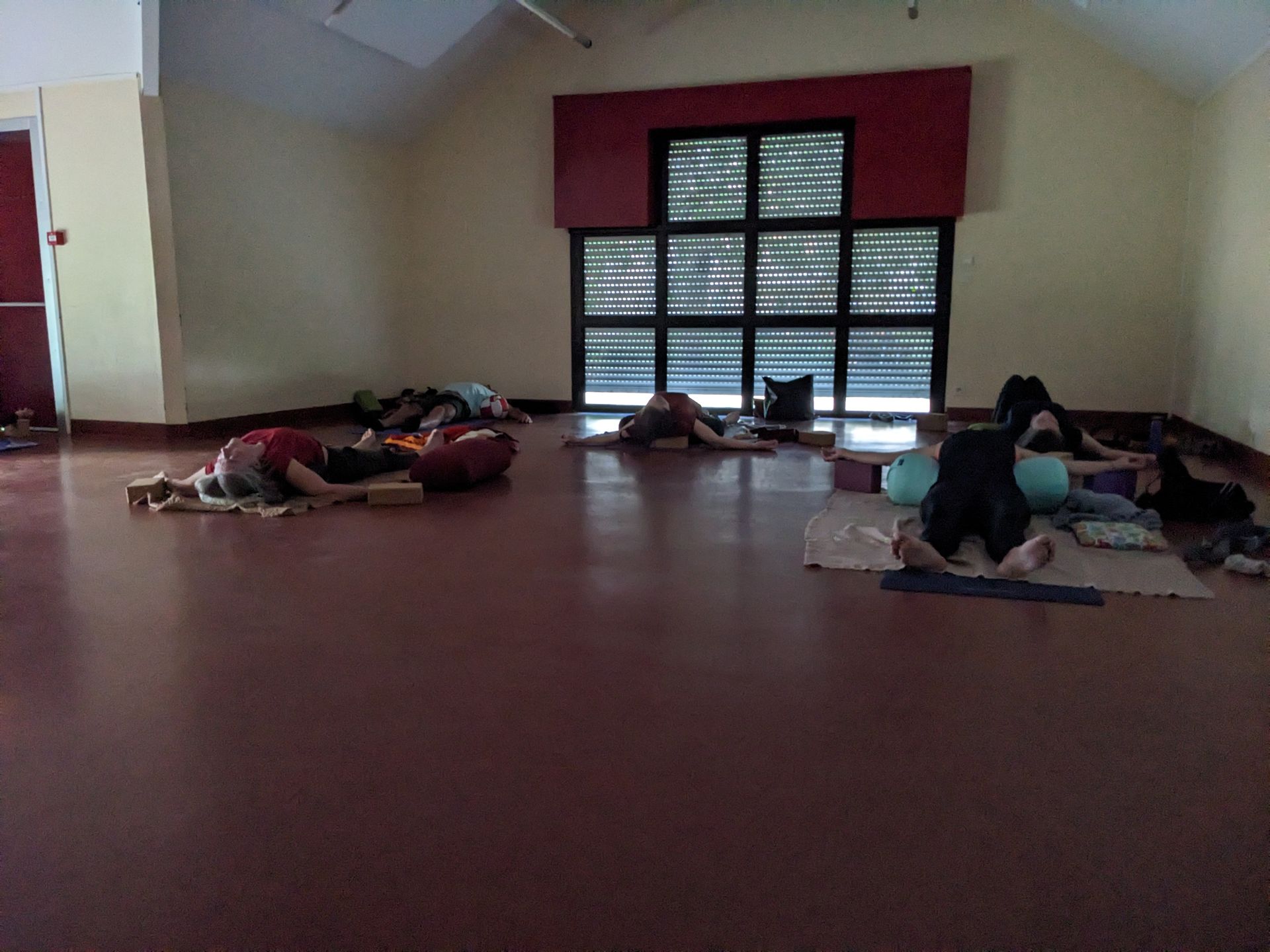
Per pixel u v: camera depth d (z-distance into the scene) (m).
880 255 8.27
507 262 9.28
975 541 3.47
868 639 2.42
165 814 1.58
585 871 1.40
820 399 8.63
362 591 2.91
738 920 1.28
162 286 6.67
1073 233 7.75
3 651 2.39
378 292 9.08
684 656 2.31
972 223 7.97
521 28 8.44
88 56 6.47
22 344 7.19
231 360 7.25
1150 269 7.61
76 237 6.83
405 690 2.11
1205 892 1.33
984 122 7.83
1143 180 7.54
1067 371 7.95
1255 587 2.91
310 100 7.68
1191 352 7.12
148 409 6.91
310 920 1.29
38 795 1.64
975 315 8.09
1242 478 5.08
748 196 8.54
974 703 2.00
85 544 3.58
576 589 2.92
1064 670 2.20
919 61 7.92
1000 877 1.37
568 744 1.82
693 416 6.34
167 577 3.09
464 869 1.41
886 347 8.38
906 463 4.16
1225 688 2.09
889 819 1.54
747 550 3.43
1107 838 1.47
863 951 1.21
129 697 2.08
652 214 8.74
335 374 8.49
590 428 7.67
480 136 9.15
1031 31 7.62
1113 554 3.27
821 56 8.14
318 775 1.71
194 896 1.35
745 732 1.87
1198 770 1.70
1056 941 1.23
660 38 8.49
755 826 1.52
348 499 4.46
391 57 7.68
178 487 4.50
